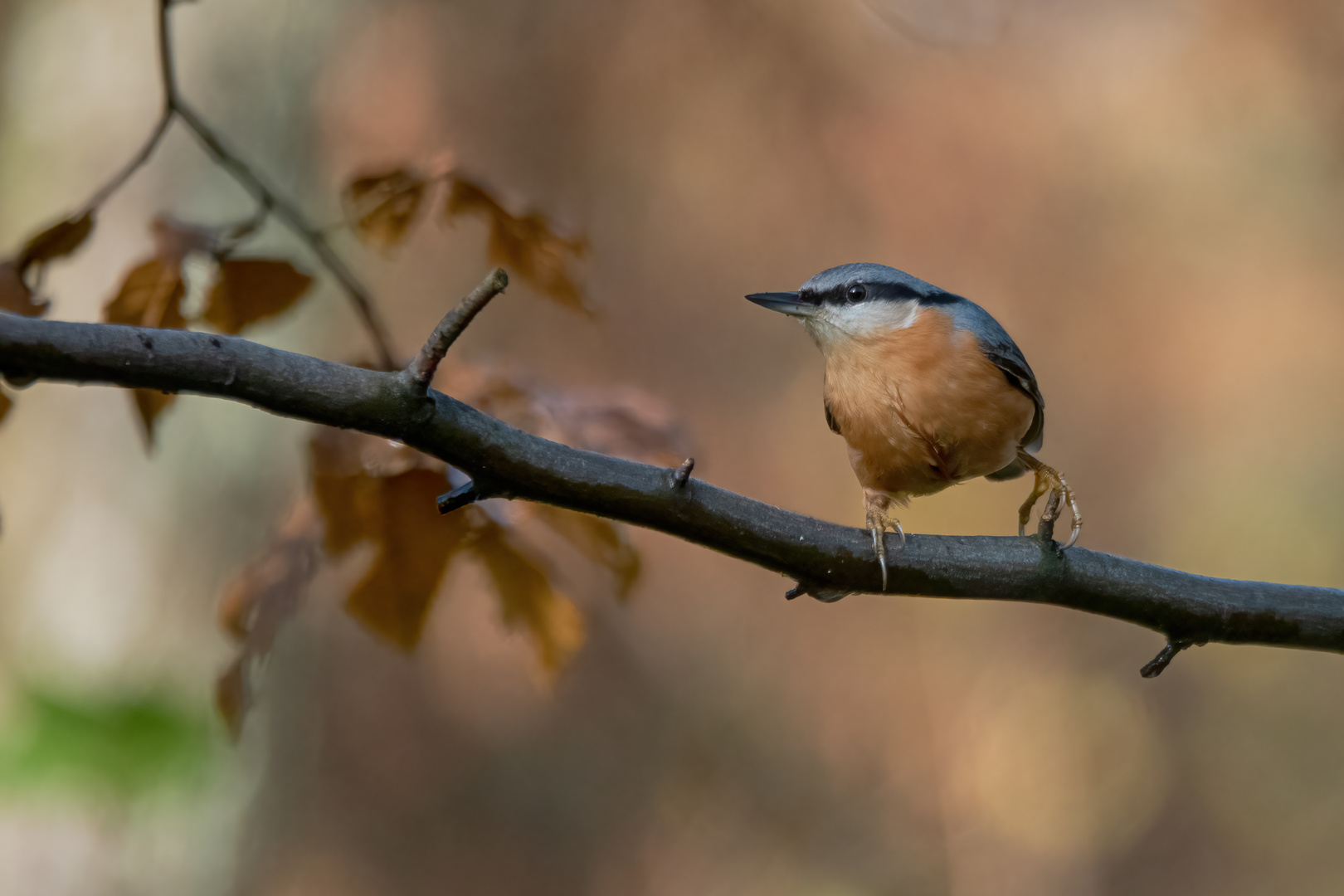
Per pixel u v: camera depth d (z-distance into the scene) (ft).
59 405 24.40
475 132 45.78
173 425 24.48
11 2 25.43
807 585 13.26
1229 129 57.57
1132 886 53.16
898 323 17.34
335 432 13.96
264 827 29.60
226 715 13.84
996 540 13.79
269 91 25.77
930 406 17.03
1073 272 57.11
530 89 46.80
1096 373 58.75
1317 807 54.44
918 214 53.62
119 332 10.07
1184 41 56.85
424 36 44.93
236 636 13.93
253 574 14.07
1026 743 53.88
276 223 26.17
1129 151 56.90
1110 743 55.01
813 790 50.78
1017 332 57.00
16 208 24.68
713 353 51.06
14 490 24.27
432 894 40.50
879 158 52.34
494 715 44.42
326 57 27.20
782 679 52.11
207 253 13.26
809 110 51.11
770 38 50.03
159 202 24.35
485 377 15.37
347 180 14.12
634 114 49.14
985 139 54.29
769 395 51.60
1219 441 58.85
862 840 50.21
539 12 46.78
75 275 23.77
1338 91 56.49
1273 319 57.77
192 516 24.39
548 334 47.52
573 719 46.93
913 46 50.01
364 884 38.88
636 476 12.13
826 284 18.03
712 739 49.88
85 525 24.06
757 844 48.75
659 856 46.70
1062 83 55.52
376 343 14.06
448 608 43.11
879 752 52.37
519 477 11.57
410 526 14.02
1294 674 57.41
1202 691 57.67
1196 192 57.67
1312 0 56.24
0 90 25.21
